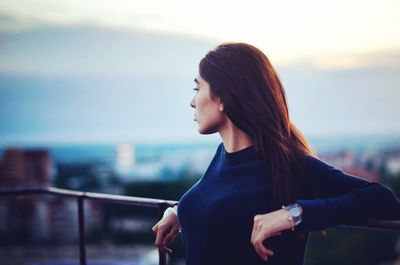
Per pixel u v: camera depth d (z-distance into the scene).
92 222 38.50
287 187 1.27
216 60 1.37
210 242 1.32
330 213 1.17
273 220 1.16
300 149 1.32
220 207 1.30
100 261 32.59
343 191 1.25
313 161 1.30
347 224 1.26
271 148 1.29
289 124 1.35
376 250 40.78
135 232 39.09
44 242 35.25
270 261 1.28
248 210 1.29
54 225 34.94
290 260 1.29
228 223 1.29
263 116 1.31
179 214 1.42
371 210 1.18
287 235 1.28
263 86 1.32
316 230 1.19
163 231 1.54
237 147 1.37
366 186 1.21
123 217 40.47
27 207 36.84
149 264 32.31
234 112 1.33
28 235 36.38
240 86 1.32
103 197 1.96
